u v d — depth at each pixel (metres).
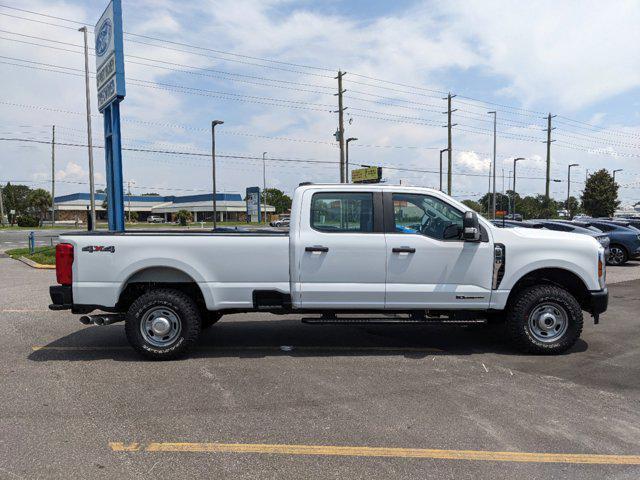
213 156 28.88
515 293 6.12
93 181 24.77
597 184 60.00
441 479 3.23
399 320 5.85
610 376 5.21
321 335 6.99
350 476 3.26
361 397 4.62
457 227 5.84
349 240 5.71
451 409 4.33
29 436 3.82
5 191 116.19
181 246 5.70
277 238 5.73
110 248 5.68
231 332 7.18
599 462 3.43
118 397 4.62
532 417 4.16
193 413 4.25
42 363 5.70
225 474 3.28
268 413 4.25
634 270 15.37
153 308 5.72
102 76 13.16
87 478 3.23
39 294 10.65
